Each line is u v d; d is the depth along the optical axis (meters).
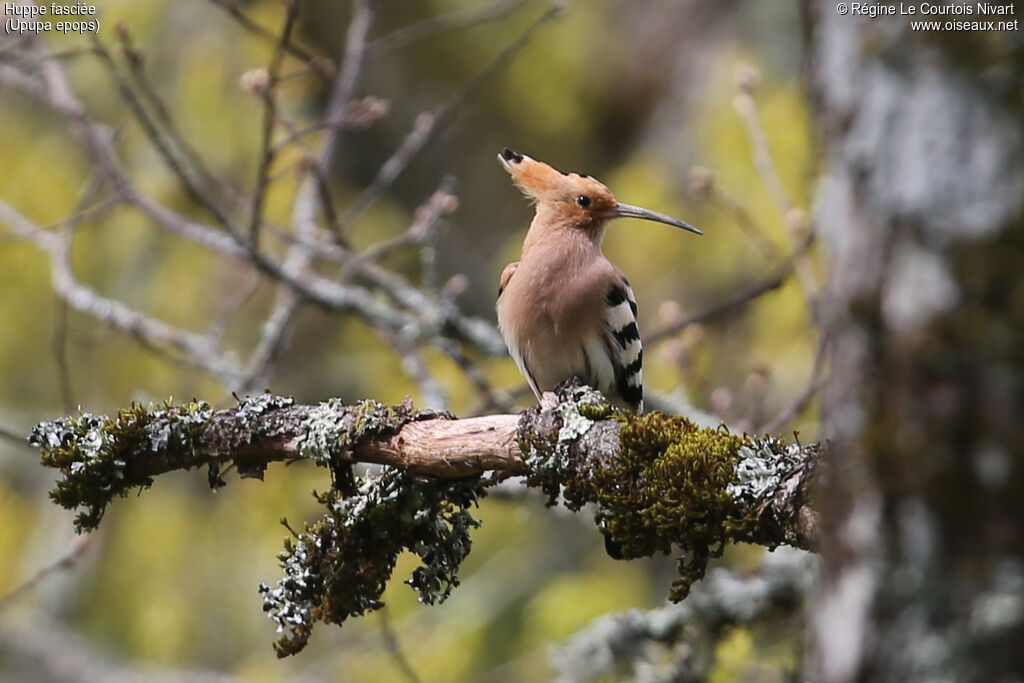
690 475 5.05
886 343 3.40
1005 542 3.21
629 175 16.22
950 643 3.23
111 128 13.97
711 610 8.66
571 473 5.64
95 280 14.67
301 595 6.09
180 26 14.81
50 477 14.43
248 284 14.52
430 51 18.31
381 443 6.10
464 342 11.60
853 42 3.55
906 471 3.33
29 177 14.63
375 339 15.94
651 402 10.08
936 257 3.31
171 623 13.97
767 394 11.88
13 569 14.04
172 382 14.35
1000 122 3.28
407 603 14.21
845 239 3.55
